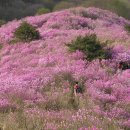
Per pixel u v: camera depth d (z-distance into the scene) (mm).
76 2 160625
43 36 65000
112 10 144000
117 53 46531
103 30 73250
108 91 36031
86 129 24281
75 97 34281
